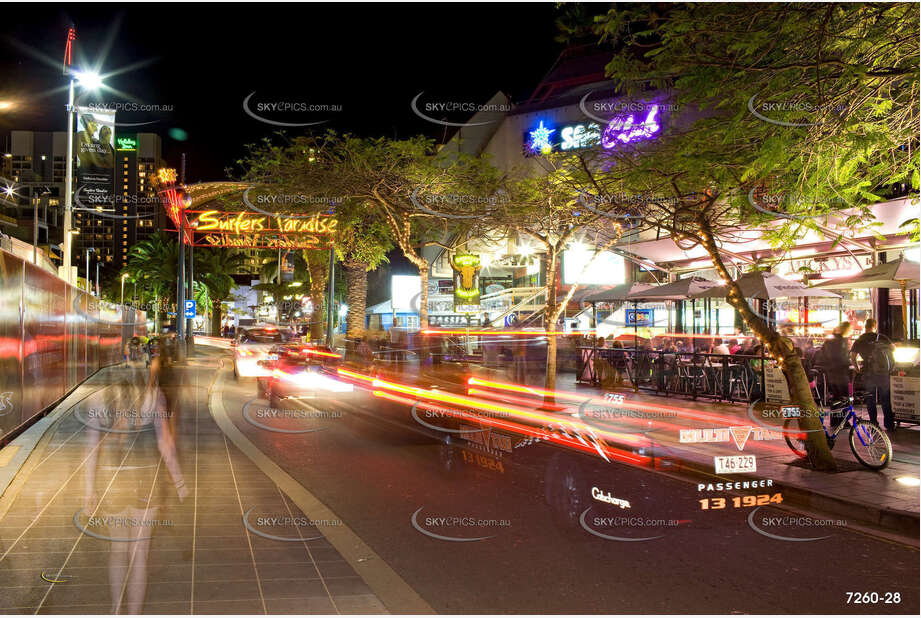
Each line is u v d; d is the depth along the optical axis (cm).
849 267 1698
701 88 762
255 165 1585
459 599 459
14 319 1039
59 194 17475
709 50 733
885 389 1116
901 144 816
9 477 756
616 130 981
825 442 872
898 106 794
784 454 973
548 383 1414
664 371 1756
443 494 762
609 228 1458
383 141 1469
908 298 1623
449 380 1502
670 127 931
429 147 1506
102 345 2742
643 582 498
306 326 4653
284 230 2569
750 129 787
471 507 705
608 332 2866
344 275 5425
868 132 754
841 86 720
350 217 1642
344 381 1688
